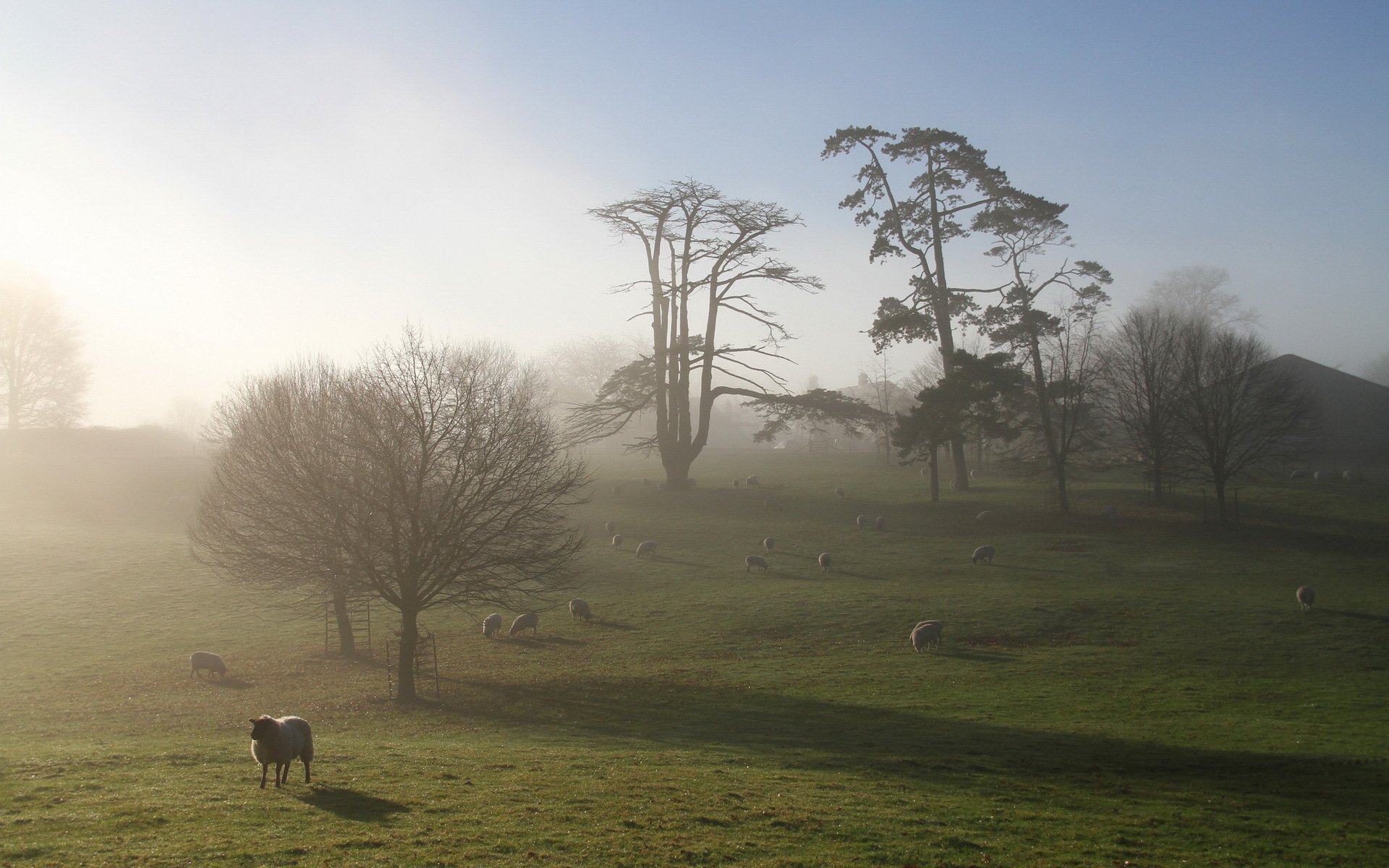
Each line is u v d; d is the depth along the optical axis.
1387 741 21.08
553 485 28.73
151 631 37.38
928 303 67.44
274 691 27.75
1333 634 33.44
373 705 25.59
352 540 27.08
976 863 11.69
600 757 17.92
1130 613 37.12
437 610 41.81
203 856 10.38
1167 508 63.00
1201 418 60.47
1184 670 29.44
